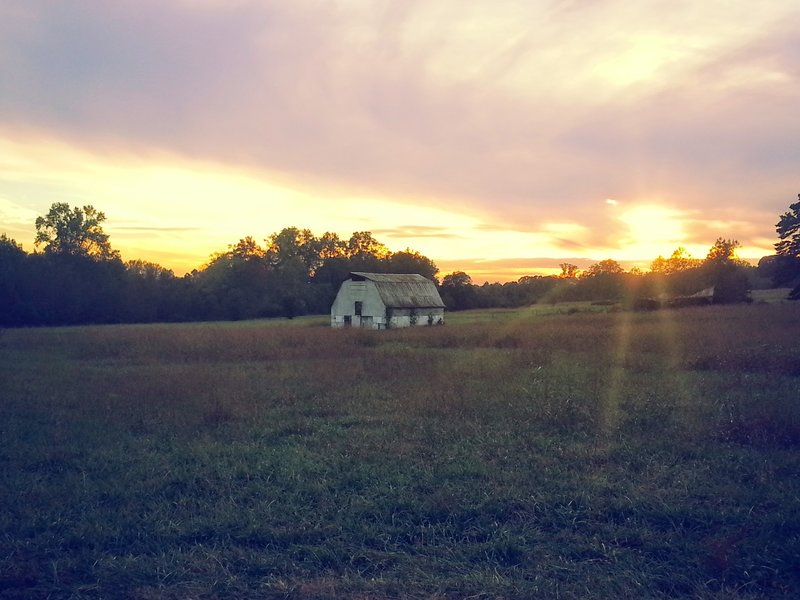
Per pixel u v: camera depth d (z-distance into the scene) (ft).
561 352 77.00
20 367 70.13
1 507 22.75
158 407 41.63
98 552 18.95
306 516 21.45
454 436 32.07
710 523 20.49
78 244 269.64
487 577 16.96
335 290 299.99
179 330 136.46
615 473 25.75
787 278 222.69
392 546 19.21
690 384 47.57
